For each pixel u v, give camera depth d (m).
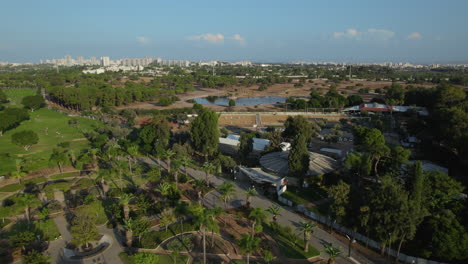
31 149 129.62
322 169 98.75
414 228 59.06
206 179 96.56
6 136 151.00
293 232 71.12
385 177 69.94
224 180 102.62
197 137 121.94
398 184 70.94
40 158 117.19
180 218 76.31
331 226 72.44
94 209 78.19
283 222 75.62
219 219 76.25
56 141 143.12
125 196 74.12
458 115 111.69
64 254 62.56
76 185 95.38
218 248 64.44
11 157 116.00
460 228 58.62
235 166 109.25
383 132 167.50
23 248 62.12
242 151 119.88
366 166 88.38
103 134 139.75
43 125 176.50
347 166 89.00
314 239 68.94
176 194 84.38
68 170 108.75
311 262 60.69
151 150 128.62
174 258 59.16
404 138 147.12
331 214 70.00
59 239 67.94
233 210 81.06
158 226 73.19
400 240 63.66
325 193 90.19
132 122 186.25
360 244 67.50
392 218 59.78
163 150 112.31
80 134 156.88
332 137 147.88
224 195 80.38
